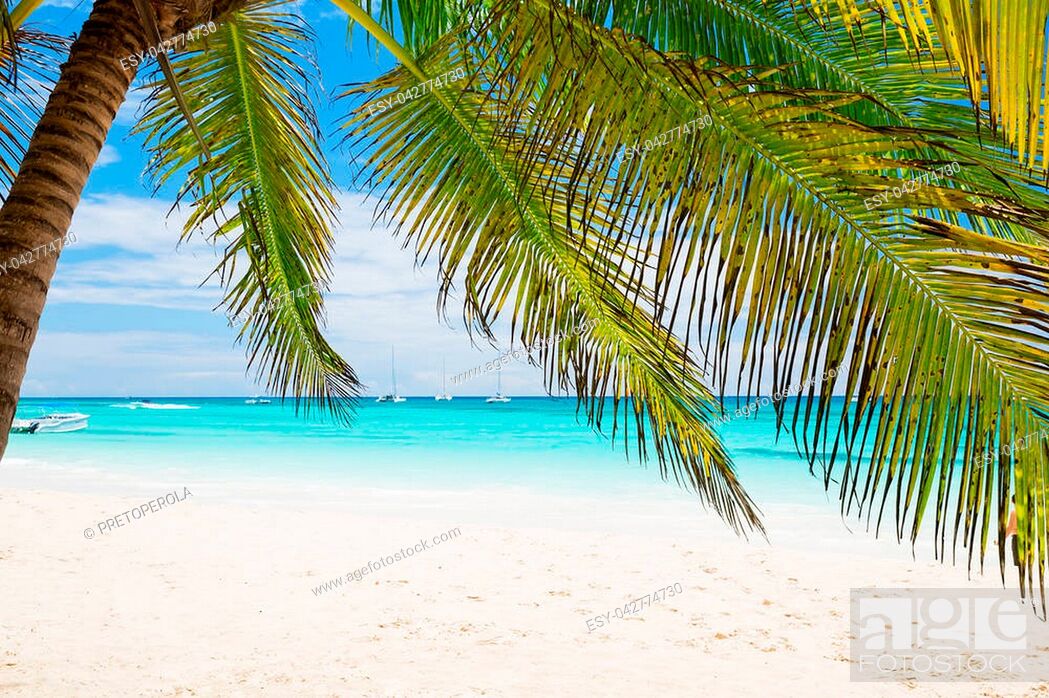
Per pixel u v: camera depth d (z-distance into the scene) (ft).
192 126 8.30
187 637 19.35
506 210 11.64
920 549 36.27
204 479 67.62
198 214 14.20
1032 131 4.58
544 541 32.96
